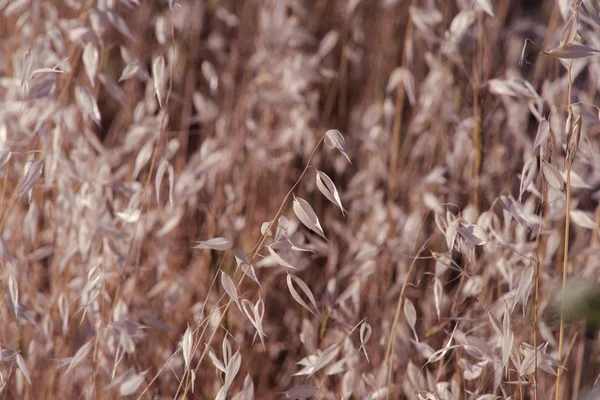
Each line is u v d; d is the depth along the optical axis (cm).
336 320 116
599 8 103
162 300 121
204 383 118
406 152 129
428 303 118
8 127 117
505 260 113
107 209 117
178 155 129
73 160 118
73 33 113
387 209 126
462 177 124
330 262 124
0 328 115
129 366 115
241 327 119
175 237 125
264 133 129
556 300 111
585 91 126
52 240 119
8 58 126
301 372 107
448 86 127
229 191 124
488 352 109
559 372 105
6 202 119
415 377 110
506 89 112
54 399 115
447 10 130
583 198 123
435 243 122
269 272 124
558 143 116
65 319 111
